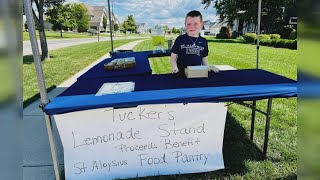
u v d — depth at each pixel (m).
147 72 2.67
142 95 1.80
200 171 2.29
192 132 2.23
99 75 2.68
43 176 2.34
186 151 2.26
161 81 2.25
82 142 2.11
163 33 4.91
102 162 2.17
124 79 2.42
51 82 6.11
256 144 2.90
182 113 2.17
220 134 2.26
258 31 3.60
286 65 9.15
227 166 2.46
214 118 2.22
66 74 7.17
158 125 2.18
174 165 2.26
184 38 2.67
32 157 2.67
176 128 2.20
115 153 2.18
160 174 2.24
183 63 2.64
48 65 8.90
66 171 2.12
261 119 3.68
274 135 3.14
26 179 2.29
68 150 2.10
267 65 9.16
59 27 34.56
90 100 1.74
